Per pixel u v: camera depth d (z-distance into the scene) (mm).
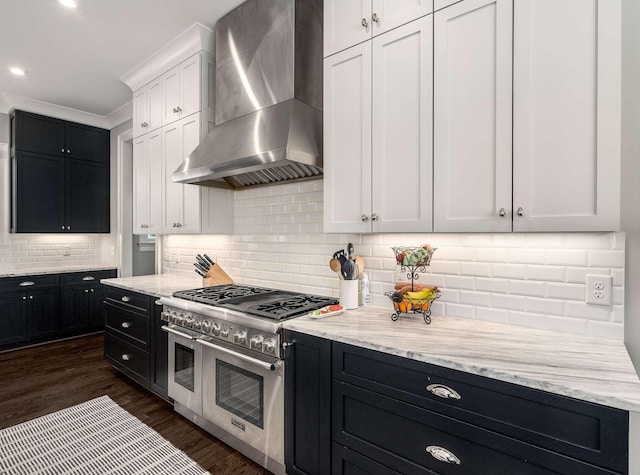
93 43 2830
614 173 1173
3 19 2488
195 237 3422
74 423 2385
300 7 2207
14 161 3992
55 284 4133
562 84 1259
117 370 3334
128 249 4555
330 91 1925
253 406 1910
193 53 2773
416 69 1607
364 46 1783
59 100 3986
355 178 1823
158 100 3137
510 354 1251
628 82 1375
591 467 966
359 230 1807
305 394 1661
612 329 1409
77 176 4434
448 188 1518
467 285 1762
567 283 1503
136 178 3436
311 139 2021
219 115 2627
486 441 1139
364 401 1440
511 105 1357
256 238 2809
